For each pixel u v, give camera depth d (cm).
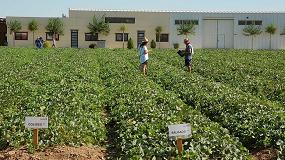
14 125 1440
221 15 9381
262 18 9375
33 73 2950
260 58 5288
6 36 9331
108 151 1327
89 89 2266
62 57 4797
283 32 9356
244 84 2698
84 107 1820
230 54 6128
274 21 9369
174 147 1201
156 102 1917
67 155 1228
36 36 9244
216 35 9438
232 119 1620
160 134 1325
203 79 2877
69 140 1330
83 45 9356
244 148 1264
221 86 2512
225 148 1203
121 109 1772
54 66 3578
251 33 9244
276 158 1216
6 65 3631
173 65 4181
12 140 1323
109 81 2738
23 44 9225
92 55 5444
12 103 1852
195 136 1287
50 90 2167
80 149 1291
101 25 9119
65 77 2761
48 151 1253
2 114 1661
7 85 2355
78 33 9312
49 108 1706
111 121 1702
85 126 1473
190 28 9156
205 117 1667
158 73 3184
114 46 9438
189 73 3238
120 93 2194
